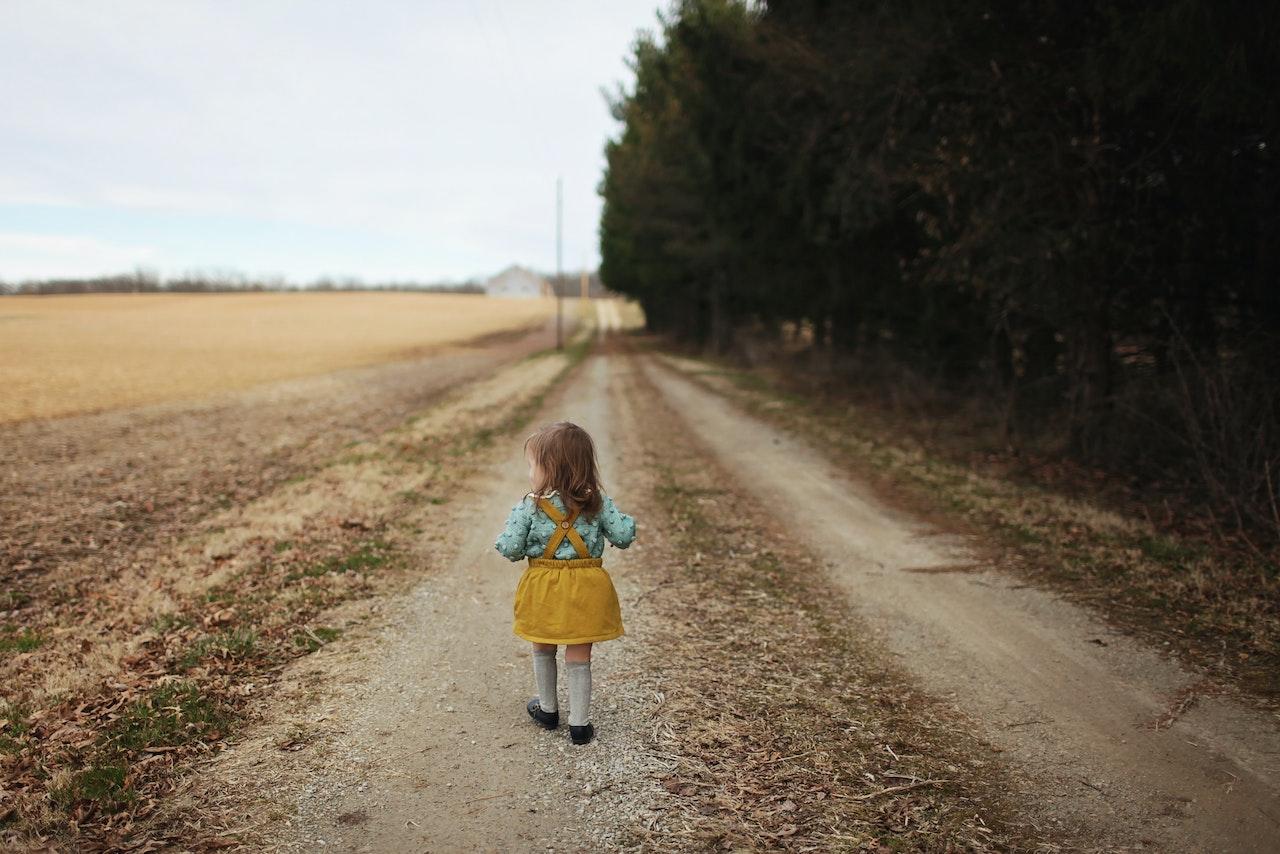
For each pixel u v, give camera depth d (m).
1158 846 2.73
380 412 18.05
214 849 2.69
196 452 12.71
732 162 15.22
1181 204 8.30
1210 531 6.55
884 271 14.52
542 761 3.32
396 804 2.99
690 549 6.63
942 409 14.23
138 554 6.97
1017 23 8.35
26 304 86.00
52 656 4.38
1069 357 10.43
